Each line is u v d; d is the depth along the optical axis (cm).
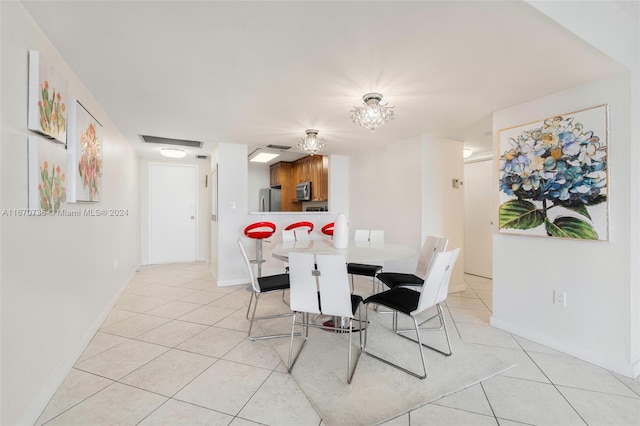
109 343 231
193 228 589
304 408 156
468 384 178
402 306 194
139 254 529
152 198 556
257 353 216
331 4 130
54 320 170
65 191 184
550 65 183
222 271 407
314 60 180
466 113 277
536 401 162
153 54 175
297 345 229
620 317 191
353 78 204
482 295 374
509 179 255
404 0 127
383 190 429
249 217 425
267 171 711
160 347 224
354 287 407
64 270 185
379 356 212
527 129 241
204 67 190
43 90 150
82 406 156
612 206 194
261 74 199
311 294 191
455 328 265
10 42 128
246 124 315
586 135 205
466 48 165
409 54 172
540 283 235
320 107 261
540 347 228
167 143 411
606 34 168
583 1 155
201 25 147
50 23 146
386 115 233
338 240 280
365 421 146
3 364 123
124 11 136
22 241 138
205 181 596
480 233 478
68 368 188
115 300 327
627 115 188
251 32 152
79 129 202
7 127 127
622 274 191
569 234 213
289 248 275
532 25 144
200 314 297
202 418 148
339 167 500
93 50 171
